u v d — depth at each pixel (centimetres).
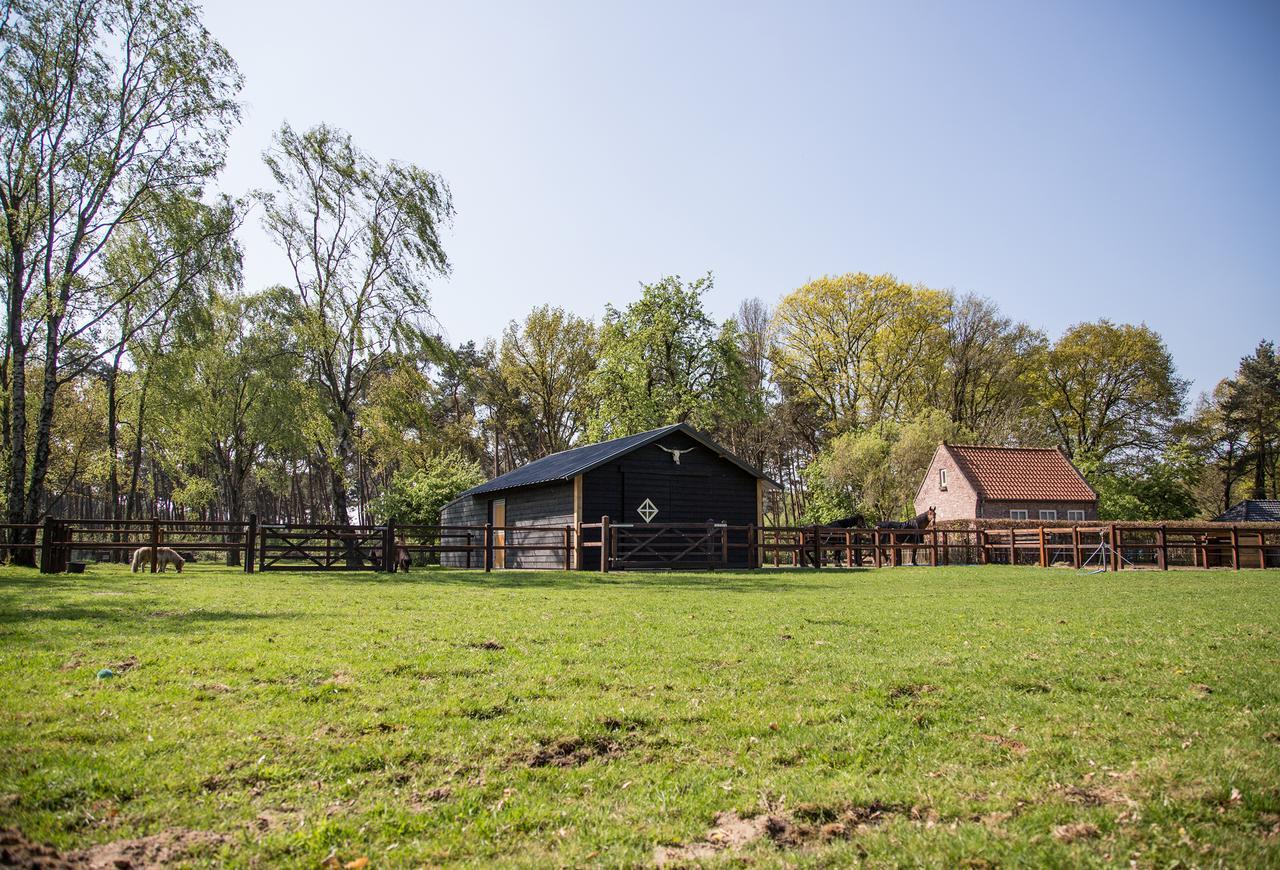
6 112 2383
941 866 383
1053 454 5047
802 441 6469
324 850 400
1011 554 3086
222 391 3816
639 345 4894
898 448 4975
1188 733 570
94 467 4147
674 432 2744
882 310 5519
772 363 5988
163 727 564
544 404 6072
